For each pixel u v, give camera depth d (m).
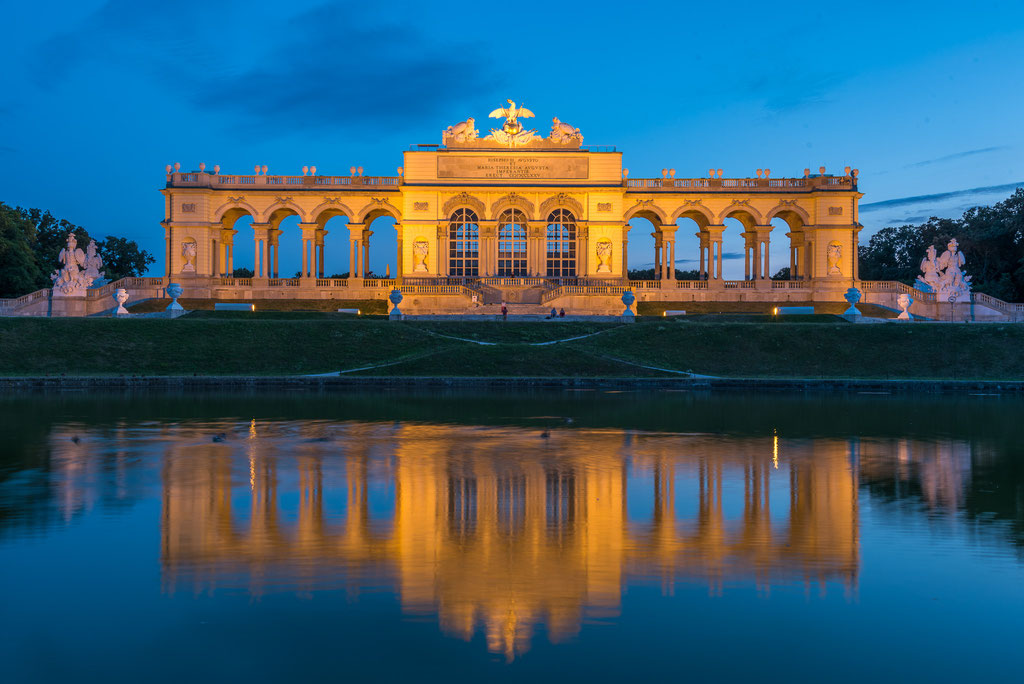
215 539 18.34
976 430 35.53
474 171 98.62
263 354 64.69
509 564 16.81
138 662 12.50
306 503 21.64
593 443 31.52
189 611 14.31
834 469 26.45
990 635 13.55
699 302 95.69
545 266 99.06
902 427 36.50
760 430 35.28
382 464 26.98
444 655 12.75
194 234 98.94
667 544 18.19
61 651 12.84
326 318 82.56
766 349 67.38
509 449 30.05
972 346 65.88
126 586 15.45
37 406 43.59
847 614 14.37
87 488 23.22
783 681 12.02
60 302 86.50
